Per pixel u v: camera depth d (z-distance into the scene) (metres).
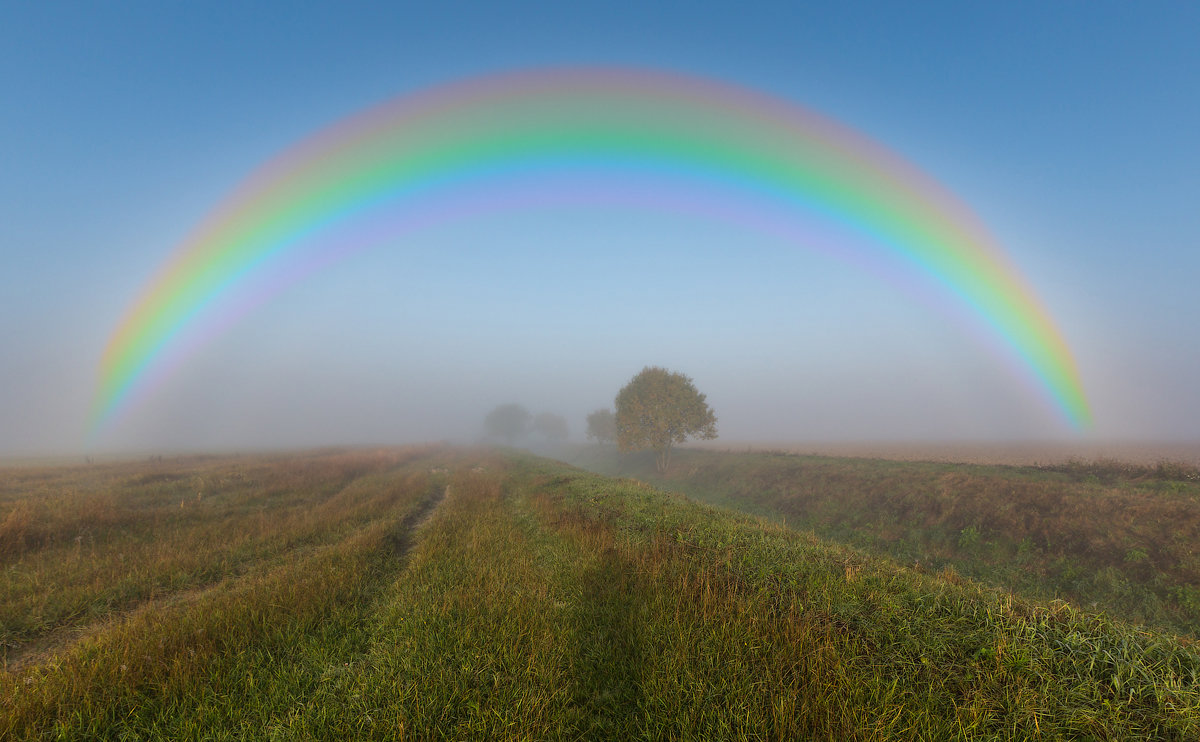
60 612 8.36
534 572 10.12
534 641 6.70
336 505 19.47
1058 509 16.50
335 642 7.05
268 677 5.96
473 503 19.55
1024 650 5.40
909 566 11.18
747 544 10.71
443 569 10.48
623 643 6.86
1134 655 5.21
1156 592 12.38
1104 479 19.88
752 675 5.64
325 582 9.29
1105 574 13.45
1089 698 4.71
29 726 4.84
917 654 5.73
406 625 7.35
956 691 5.12
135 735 4.86
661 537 11.71
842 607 7.03
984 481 20.27
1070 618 6.27
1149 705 4.60
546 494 21.28
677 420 44.22
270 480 26.58
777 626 6.74
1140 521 14.49
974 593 7.65
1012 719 4.56
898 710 4.74
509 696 5.38
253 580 10.18
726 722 4.87
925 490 21.42
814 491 26.70
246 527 14.94
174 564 10.90
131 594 9.37
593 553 11.20
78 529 13.58
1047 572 14.64
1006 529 16.95
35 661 6.89
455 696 5.40
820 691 5.13
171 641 6.52
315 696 5.53
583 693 5.68
